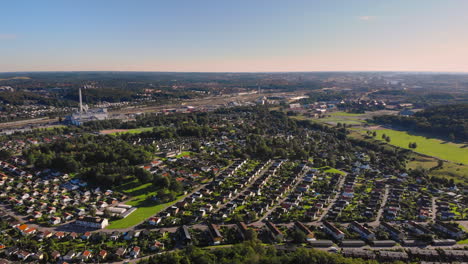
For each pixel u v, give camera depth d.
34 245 166.38
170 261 146.38
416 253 161.00
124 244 173.50
